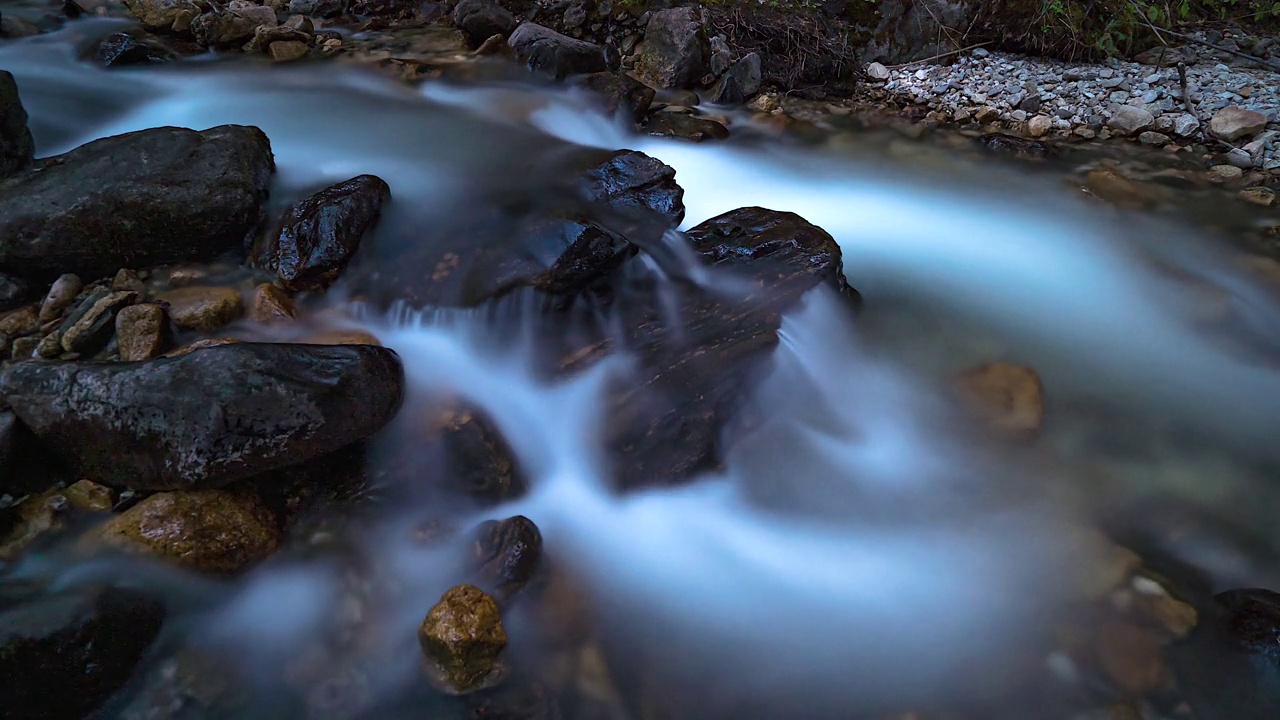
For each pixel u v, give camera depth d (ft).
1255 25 14.56
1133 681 6.02
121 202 7.73
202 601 6.02
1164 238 10.53
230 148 8.43
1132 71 13.66
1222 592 6.52
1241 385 8.52
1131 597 6.50
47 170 8.09
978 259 10.17
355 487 6.66
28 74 11.40
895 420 8.01
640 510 7.08
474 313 7.74
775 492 7.34
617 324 7.90
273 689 5.75
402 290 7.93
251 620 6.06
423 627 5.80
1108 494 7.41
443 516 6.73
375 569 6.38
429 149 10.43
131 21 13.58
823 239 8.67
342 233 8.02
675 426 7.24
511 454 7.06
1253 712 5.82
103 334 7.25
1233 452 7.79
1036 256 10.24
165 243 7.93
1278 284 9.69
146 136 8.29
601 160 10.21
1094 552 6.86
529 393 7.53
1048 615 6.49
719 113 13.10
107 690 5.54
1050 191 11.48
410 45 14.05
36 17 13.29
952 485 7.48
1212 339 9.06
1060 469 7.62
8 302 7.64
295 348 6.51
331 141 10.42
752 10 14.26
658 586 6.61
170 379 6.22
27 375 6.43
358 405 6.52
